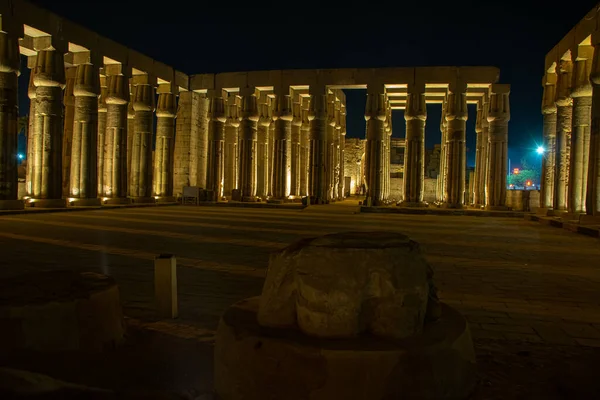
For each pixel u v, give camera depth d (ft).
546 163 71.92
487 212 76.84
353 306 10.43
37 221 51.57
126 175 78.89
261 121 102.63
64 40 64.23
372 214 76.07
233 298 20.83
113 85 76.28
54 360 13.04
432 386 9.82
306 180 106.32
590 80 52.01
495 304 20.71
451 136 81.25
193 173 96.73
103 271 25.89
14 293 14.30
